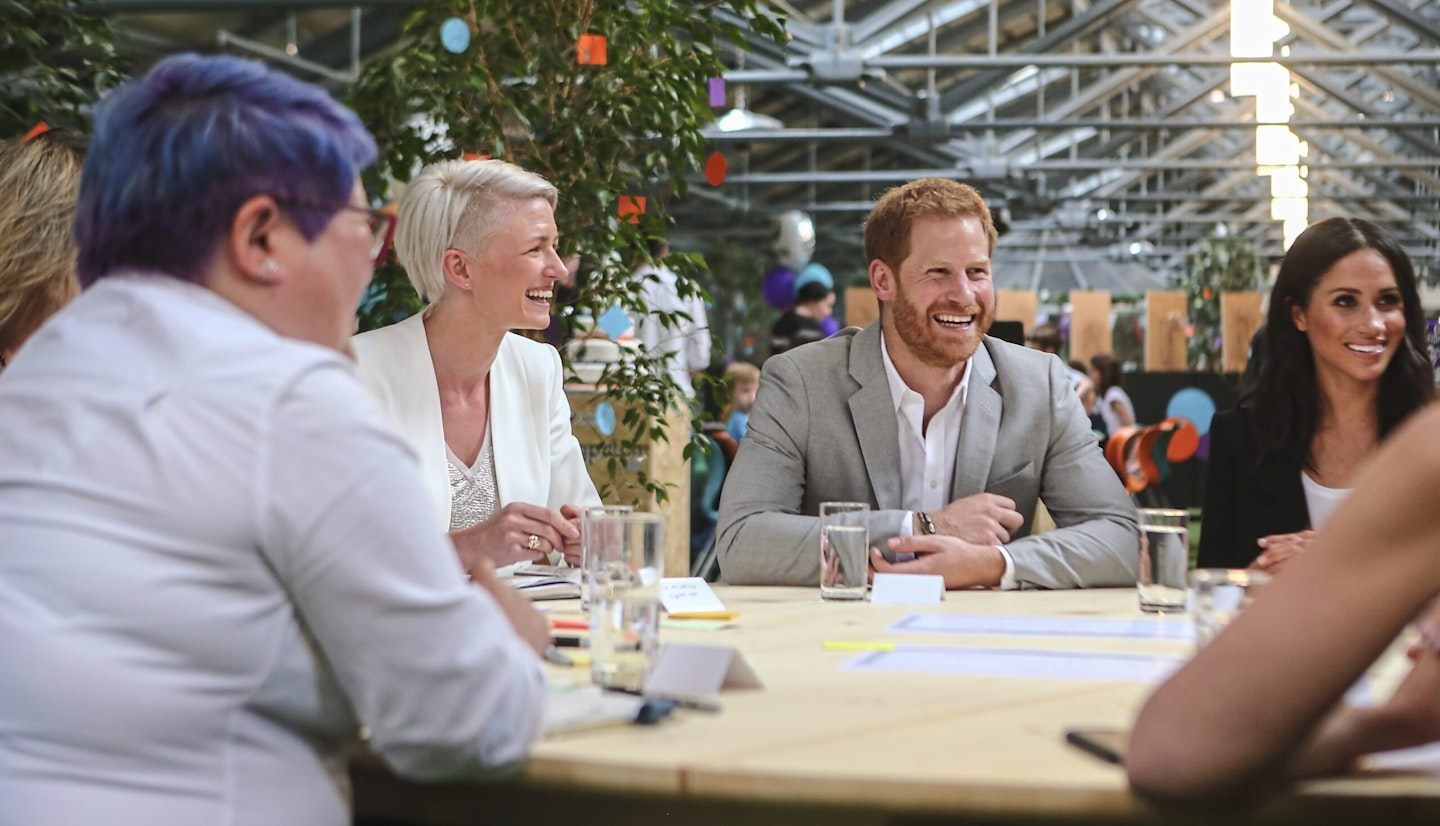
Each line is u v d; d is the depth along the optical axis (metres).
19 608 1.09
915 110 11.62
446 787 1.22
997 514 2.35
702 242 18.98
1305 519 2.67
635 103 3.74
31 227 1.95
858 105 11.54
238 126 1.20
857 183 17.31
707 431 5.77
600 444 4.08
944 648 1.61
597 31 3.80
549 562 2.66
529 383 2.73
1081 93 14.53
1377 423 2.65
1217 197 18.58
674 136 3.84
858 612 1.94
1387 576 0.96
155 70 1.23
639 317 4.21
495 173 2.61
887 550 2.24
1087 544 2.31
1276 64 8.68
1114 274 24.50
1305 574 0.99
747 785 1.05
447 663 1.10
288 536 1.10
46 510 1.11
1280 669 0.97
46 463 1.13
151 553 1.09
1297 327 2.66
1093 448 2.60
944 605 2.03
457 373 2.63
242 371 1.13
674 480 4.30
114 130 1.22
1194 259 17.91
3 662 1.08
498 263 2.57
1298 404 2.68
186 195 1.19
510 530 2.22
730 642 1.65
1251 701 0.97
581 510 2.30
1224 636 1.01
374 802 1.25
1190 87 14.27
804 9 10.54
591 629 1.41
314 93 1.26
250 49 8.87
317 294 1.24
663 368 3.86
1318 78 12.60
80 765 1.07
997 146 15.38
